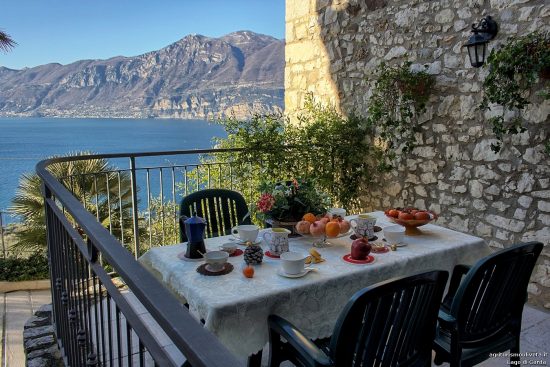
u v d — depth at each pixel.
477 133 3.41
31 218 5.43
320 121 4.62
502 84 3.04
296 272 1.81
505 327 1.92
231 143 4.52
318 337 1.79
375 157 4.43
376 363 1.50
